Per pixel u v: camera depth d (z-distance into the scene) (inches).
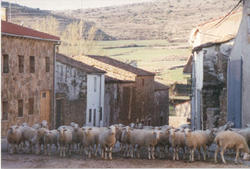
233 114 1163.9
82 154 891.4
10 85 1321.4
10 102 1320.1
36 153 894.4
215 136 823.7
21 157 837.8
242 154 865.5
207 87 1359.5
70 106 1711.4
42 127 914.7
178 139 825.5
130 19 5969.5
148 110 2407.7
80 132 884.6
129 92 2160.4
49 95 1569.9
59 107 1674.5
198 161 803.4
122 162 788.0
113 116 2032.5
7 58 1310.3
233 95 1166.3
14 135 900.0
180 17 6018.7
